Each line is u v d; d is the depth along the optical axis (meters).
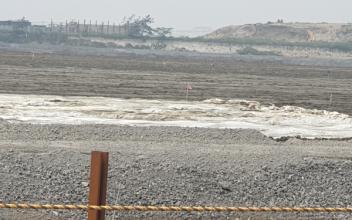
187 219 26.36
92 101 68.75
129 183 29.20
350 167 36.47
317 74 167.62
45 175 29.67
